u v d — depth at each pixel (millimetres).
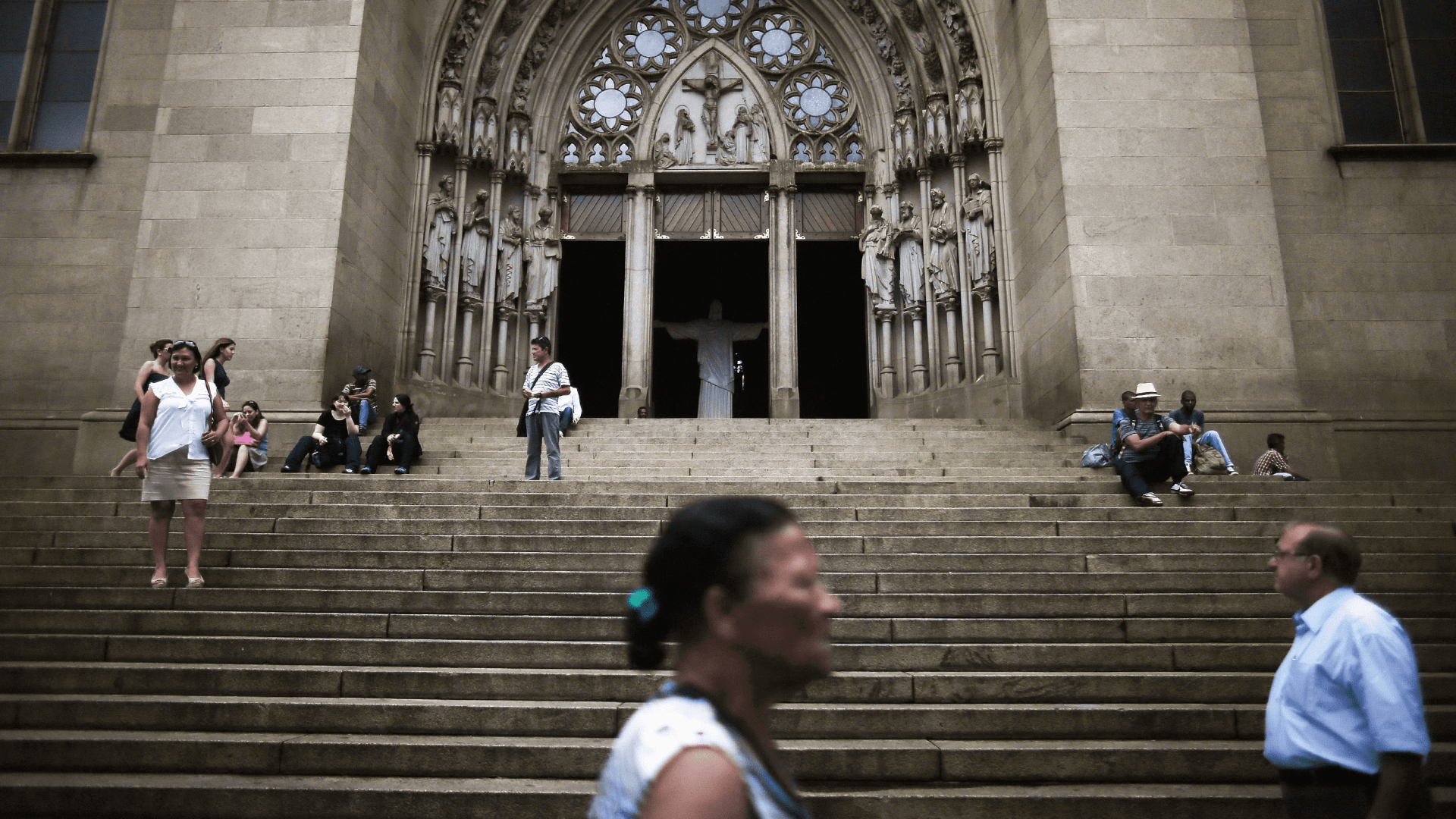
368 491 8445
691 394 25047
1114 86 12820
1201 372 11977
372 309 14031
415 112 15688
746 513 1215
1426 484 8773
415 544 7207
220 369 9125
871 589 6469
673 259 22375
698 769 989
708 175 17641
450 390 15539
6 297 14047
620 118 18125
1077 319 12125
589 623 5801
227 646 5477
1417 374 13195
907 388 16469
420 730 4742
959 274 15938
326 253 12734
